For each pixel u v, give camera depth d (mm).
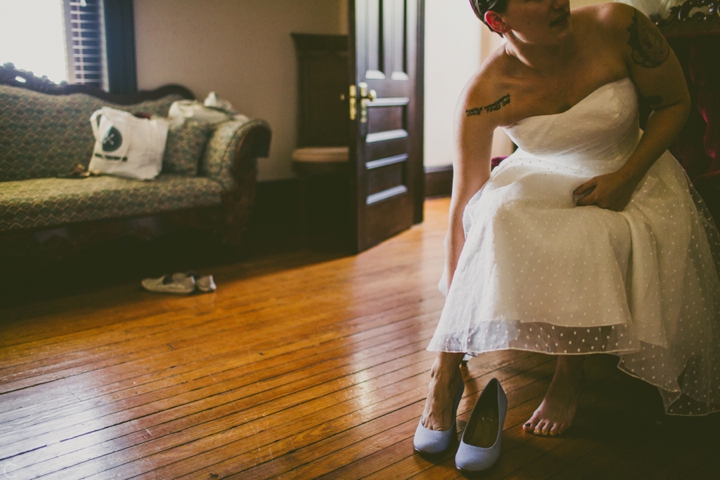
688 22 2031
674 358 1444
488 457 1420
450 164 5621
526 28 1276
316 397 1846
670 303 1429
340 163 4082
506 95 1459
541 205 1430
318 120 4668
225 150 3422
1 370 2049
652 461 1459
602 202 1437
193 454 1540
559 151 1493
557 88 1432
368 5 3521
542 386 1884
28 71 3375
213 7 4164
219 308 2689
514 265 1352
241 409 1775
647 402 1729
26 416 1741
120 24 3791
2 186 2918
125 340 2318
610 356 2086
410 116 4215
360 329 2420
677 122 1451
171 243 3826
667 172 1521
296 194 4715
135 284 3059
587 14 1420
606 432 1594
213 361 2123
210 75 4227
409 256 3572
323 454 1530
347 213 4945
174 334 2379
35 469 1479
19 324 2484
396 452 1535
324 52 4625
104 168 3254
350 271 3275
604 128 1414
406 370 2031
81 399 1846
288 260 3533
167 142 3453
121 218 2994
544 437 1577
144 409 1781
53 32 3730
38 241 2725
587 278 1335
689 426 1618
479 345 1414
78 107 3445
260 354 2180
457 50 5391
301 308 2682
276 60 4512
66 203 2785
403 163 4207
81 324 2488
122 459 1521
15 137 3182
